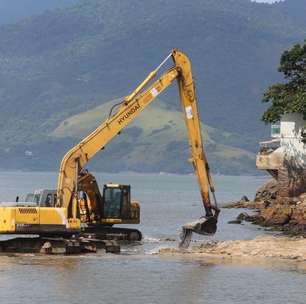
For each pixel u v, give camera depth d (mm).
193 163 93000
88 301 58625
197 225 90125
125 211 101875
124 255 81938
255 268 72812
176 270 71750
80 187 98750
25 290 61906
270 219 127875
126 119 91125
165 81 92938
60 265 74125
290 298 60375
